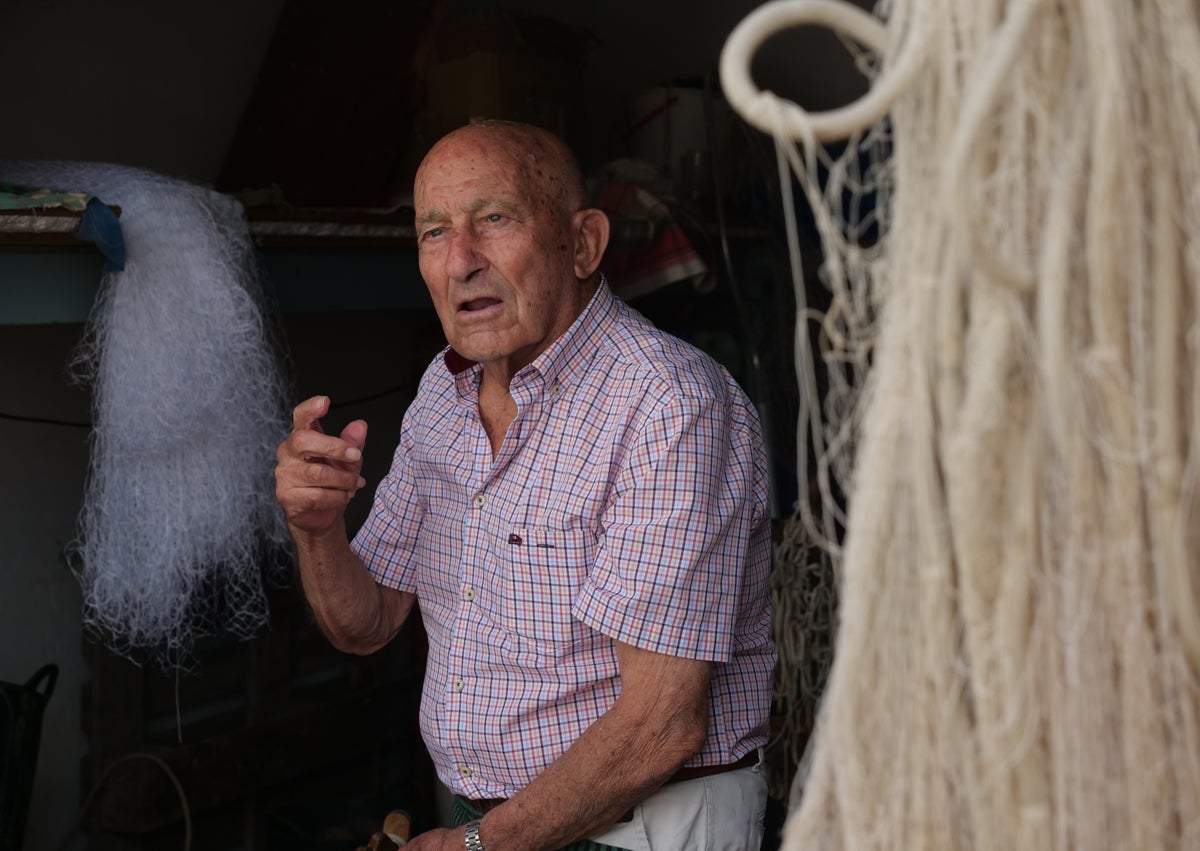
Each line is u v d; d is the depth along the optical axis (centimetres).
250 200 250
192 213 218
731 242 322
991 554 69
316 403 162
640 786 146
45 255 202
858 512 72
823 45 374
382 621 188
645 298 342
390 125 305
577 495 151
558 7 378
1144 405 66
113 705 260
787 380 304
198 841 273
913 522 71
